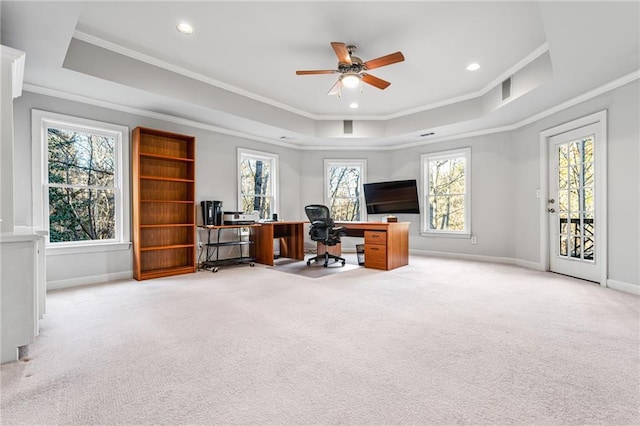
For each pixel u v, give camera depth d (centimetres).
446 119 499
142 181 418
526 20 282
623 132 321
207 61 364
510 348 190
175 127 455
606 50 268
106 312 262
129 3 258
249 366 170
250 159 579
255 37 311
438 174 607
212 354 184
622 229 324
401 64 370
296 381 154
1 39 252
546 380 153
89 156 386
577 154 388
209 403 137
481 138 536
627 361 172
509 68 382
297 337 209
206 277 407
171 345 197
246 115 460
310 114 563
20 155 329
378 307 275
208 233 481
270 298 304
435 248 599
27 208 332
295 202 638
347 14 273
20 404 137
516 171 489
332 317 248
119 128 398
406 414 128
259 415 128
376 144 641
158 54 347
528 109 420
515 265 488
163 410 132
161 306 279
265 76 405
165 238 442
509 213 504
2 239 176
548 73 327
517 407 132
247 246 551
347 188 670
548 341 199
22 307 181
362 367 168
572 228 399
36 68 300
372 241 467
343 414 129
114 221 404
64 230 370
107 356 182
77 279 362
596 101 350
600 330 217
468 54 346
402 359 177
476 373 161
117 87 342
